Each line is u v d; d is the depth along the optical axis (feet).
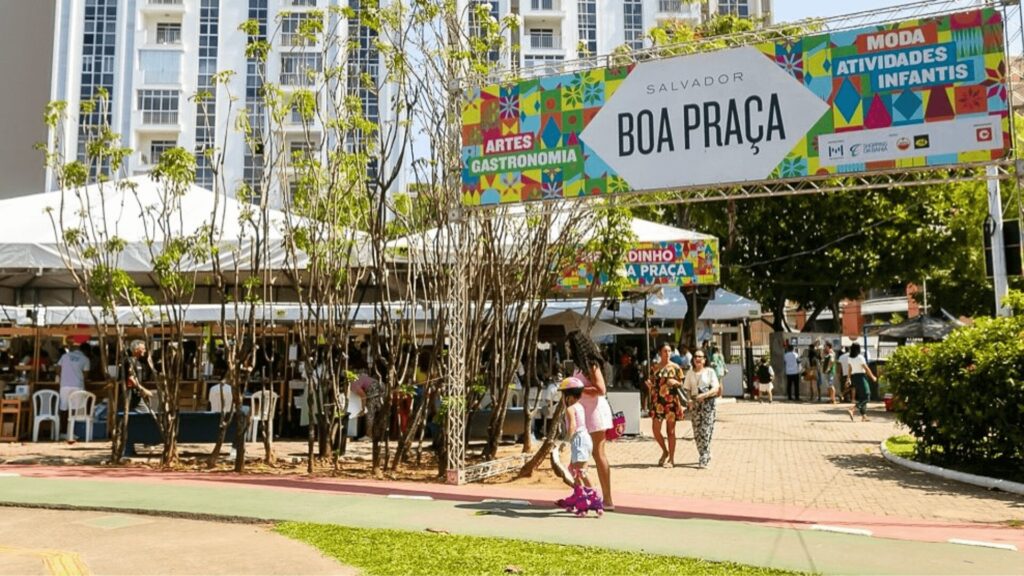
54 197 46.21
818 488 31.35
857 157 27.12
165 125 165.37
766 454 41.75
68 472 34.17
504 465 35.58
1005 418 32.35
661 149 29.89
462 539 21.03
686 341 75.15
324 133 39.81
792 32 29.25
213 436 42.14
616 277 36.86
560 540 21.12
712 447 45.06
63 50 164.45
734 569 18.04
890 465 37.52
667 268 54.03
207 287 57.72
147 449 43.29
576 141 31.30
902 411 37.60
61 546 20.67
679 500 28.60
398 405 41.70
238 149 160.45
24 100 136.15
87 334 54.65
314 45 44.34
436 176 36.88
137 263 41.83
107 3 168.35
